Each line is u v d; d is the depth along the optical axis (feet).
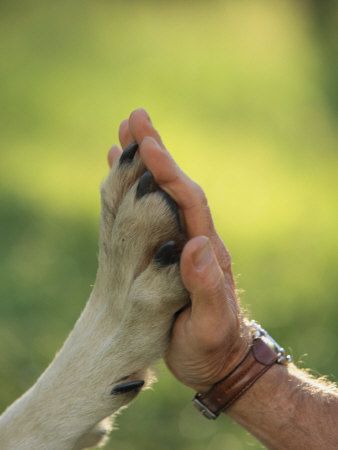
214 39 74.08
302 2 80.94
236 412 14.02
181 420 27.30
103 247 13.89
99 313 13.96
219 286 12.99
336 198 46.19
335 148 54.60
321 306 33.86
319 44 75.15
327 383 14.43
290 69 67.77
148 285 13.41
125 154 13.65
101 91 60.18
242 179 48.06
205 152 51.49
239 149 52.65
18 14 73.26
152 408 27.53
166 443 26.58
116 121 55.72
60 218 41.88
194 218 13.28
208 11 79.87
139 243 13.41
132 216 13.37
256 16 80.43
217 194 45.91
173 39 72.74
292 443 13.80
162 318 13.53
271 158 51.78
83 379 13.82
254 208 44.27
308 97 62.64
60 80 61.26
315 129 57.41
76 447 13.89
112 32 72.43
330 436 13.65
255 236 40.75
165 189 13.25
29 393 14.05
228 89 62.39
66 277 35.83
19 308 32.68
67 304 33.55
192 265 12.86
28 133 52.54
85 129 54.13
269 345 13.92
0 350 29.53
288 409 13.78
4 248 38.37
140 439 26.58
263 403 13.84
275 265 37.86
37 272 35.76
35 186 44.83
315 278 36.35
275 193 46.21
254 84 63.87
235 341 13.69
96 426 14.10
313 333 32.12
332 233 41.14
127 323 13.65
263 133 56.03
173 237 13.28
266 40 75.05
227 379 13.82
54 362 14.02
